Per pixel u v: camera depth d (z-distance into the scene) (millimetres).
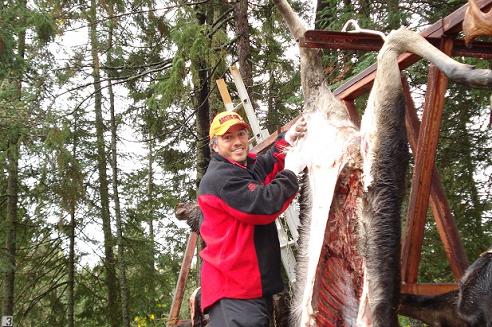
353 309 2816
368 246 2689
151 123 14062
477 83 2258
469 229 7234
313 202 3002
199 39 10047
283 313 3139
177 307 5230
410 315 3027
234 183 2936
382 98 2779
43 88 12414
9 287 14781
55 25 11852
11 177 15070
